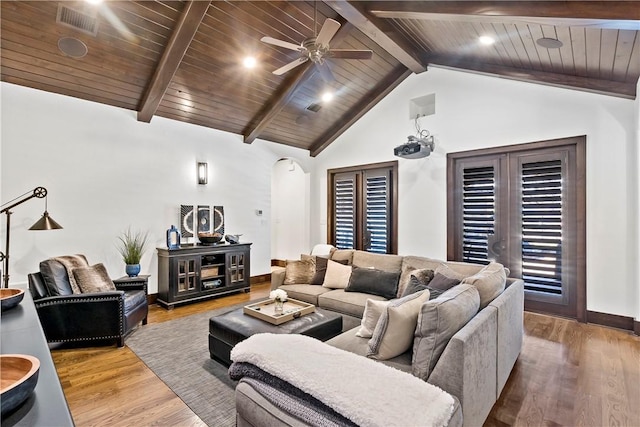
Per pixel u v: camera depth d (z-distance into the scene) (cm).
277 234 817
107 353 304
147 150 472
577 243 396
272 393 129
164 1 324
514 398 230
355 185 636
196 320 401
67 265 341
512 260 446
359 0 354
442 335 164
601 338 339
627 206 364
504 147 447
